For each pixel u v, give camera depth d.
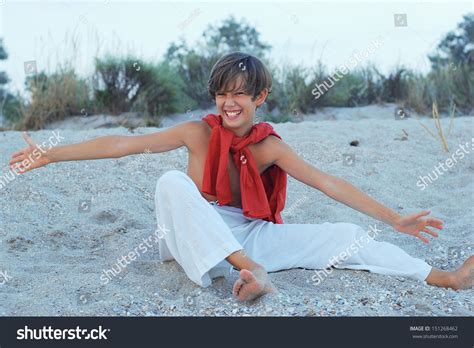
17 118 7.41
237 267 2.78
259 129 3.02
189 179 2.85
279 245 3.06
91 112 7.38
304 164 3.05
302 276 3.00
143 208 4.07
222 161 2.97
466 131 5.71
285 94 7.56
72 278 3.00
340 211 4.12
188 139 3.08
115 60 7.49
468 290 2.98
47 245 3.52
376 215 2.96
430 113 7.63
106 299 2.82
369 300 2.80
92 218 3.89
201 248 2.76
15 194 4.12
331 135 5.54
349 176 4.64
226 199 3.02
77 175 4.48
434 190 4.60
